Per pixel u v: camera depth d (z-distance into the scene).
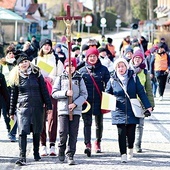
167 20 95.12
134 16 178.50
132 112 17.45
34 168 16.88
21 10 119.50
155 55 35.19
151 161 17.97
